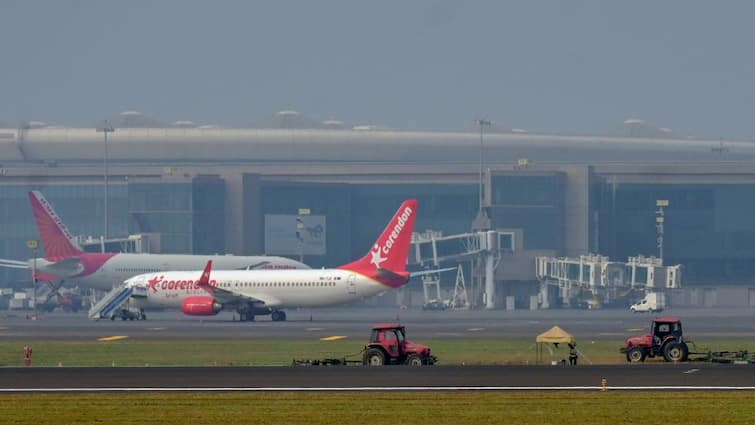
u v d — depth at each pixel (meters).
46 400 198.38
